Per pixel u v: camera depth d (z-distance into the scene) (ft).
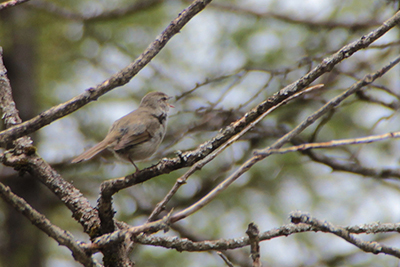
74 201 21.22
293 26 44.42
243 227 40.45
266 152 14.42
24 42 47.47
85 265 18.04
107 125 43.57
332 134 41.06
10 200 16.38
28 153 21.79
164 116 33.22
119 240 17.70
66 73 44.62
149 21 44.32
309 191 41.32
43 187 46.65
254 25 43.47
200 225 40.96
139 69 19.22
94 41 45.16
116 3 45.09
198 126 36.45
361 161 39.50
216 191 15.33
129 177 18.79
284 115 41.78
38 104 47.80
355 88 15.35
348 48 17.97
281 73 34.45
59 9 43.68
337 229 16.92
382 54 39.70
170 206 41.37
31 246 44.19
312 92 36.45
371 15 41.91
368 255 38.68
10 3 20.38
